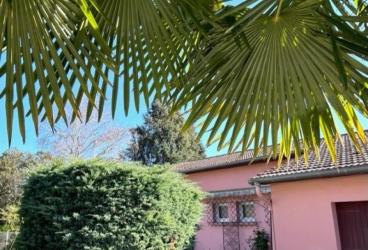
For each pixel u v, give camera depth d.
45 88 1.98
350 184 8.25
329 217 8.43
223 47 2.54
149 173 8.74
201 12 2.15
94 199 8.05
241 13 2.39
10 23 1.91
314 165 8.91
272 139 2.94
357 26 2.63
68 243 7.82
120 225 8.09
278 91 2.71
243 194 13.23
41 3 1.89
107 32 2.28
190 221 9.54
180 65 2.45
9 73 1.95
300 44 2.51
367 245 8.15
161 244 8.48
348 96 2.56
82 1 1.79
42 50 1.94
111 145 20.66
